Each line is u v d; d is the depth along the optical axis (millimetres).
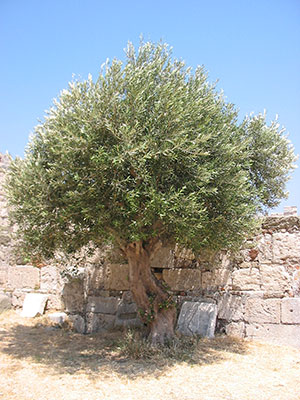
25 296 11320
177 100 6844
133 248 7852
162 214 6297
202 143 7000
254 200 8109
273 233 9211
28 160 7371
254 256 9297
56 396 5582
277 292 8891
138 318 9891
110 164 6383
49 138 7164
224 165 7211
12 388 5836
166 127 6574
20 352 7738
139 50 7816
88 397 5566
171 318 8047
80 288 10477
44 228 7539
